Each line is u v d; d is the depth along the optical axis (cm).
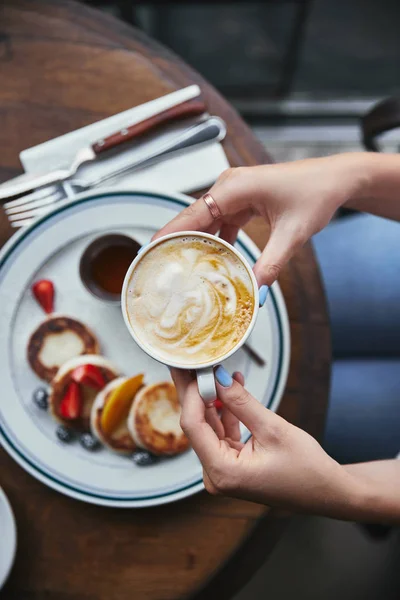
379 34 126
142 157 68
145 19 115
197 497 68
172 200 67
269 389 67
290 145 122
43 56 70
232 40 124
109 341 69
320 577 108
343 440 83
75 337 68
